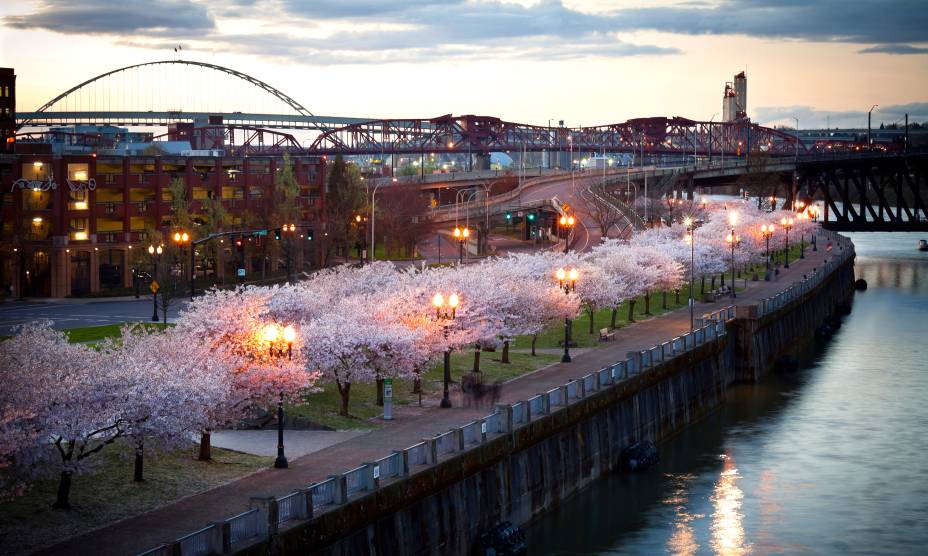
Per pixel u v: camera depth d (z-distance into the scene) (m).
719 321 112.38
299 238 181.12
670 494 77.31
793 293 139.62
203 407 56.44
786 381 119.44
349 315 79.06
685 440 92.94
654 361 92.69
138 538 47.50
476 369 87.38
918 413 102.25
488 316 88.62
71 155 162.50
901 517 73.19
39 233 161.00
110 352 61.06
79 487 53.91
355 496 53.16
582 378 78.44
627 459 82.75
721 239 167.38
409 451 58.28
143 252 165.50
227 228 172.38
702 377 103.19
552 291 95.81
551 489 72.69
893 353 136.50
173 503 52.28
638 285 120.69
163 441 54.41
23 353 57.19
